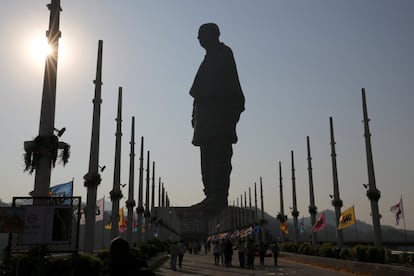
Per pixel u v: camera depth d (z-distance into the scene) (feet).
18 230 44.14
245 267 116.16
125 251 19.03
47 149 50.78
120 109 106.11
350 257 110.83
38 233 44.57
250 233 261.24
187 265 128.57
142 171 156.87
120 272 18.38
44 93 53.57
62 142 52.54
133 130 132.57
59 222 45.27
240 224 416.67
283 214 214.48
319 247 134.51
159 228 265.95
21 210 44.68
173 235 385.50
